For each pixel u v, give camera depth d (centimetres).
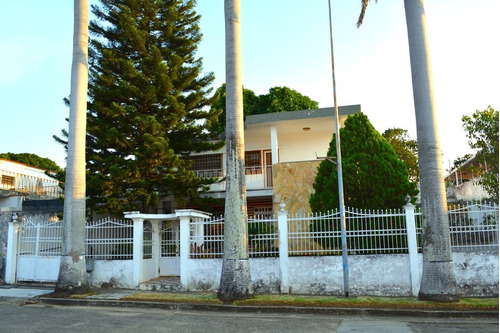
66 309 983
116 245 1275
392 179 1216
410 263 1038
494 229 1015
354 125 1309
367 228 1110
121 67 1606
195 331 748
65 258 1127
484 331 736
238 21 1103
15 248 1358
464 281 1020
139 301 1023
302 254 1159
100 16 1716
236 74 1080
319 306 930
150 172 1588
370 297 1010
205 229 1295
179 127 1662
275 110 2655
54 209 2148
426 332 730
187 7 1736
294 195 1666
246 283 1012
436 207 953
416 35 1012
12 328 768
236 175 1049
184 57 1755
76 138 1180
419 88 997
